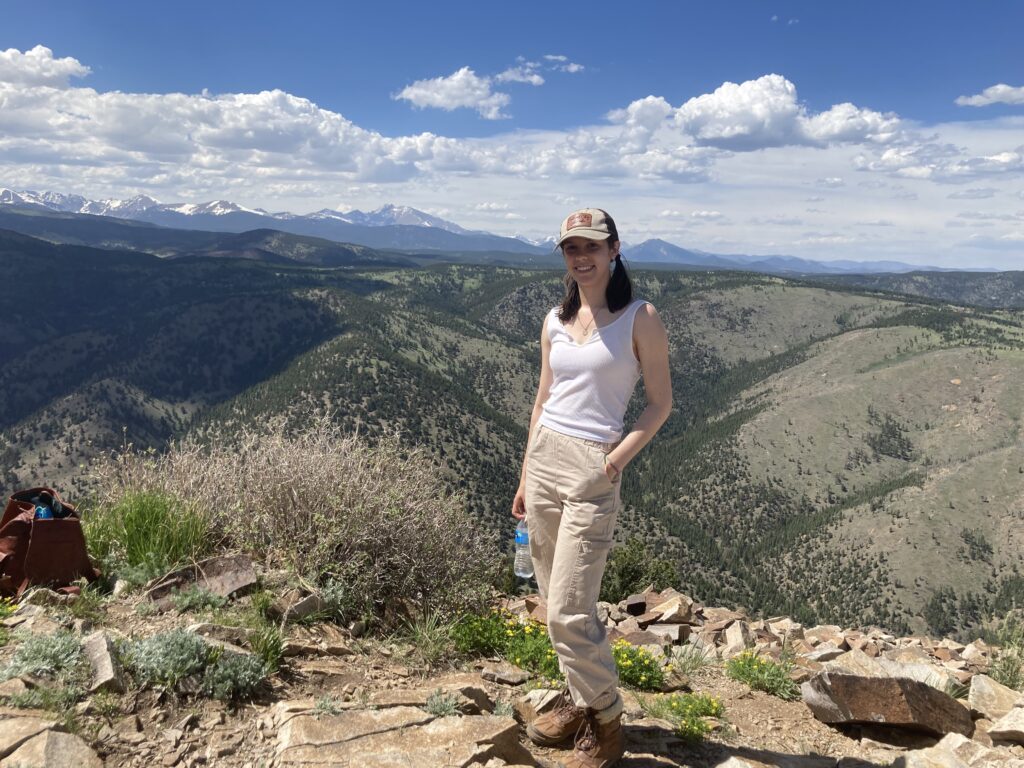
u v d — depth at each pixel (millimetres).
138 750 2580
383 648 4070
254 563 4273
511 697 3850
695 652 5230
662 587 18641
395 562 4594
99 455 4840
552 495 3047
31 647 2914
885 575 170250
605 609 6852
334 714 2939
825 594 167500
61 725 2525
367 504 4578
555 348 3102
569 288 3172
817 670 5027
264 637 3412
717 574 180875
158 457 5008
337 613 4188
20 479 199875
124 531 4344
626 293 2988
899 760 3438
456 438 191125
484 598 5113
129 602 3816
